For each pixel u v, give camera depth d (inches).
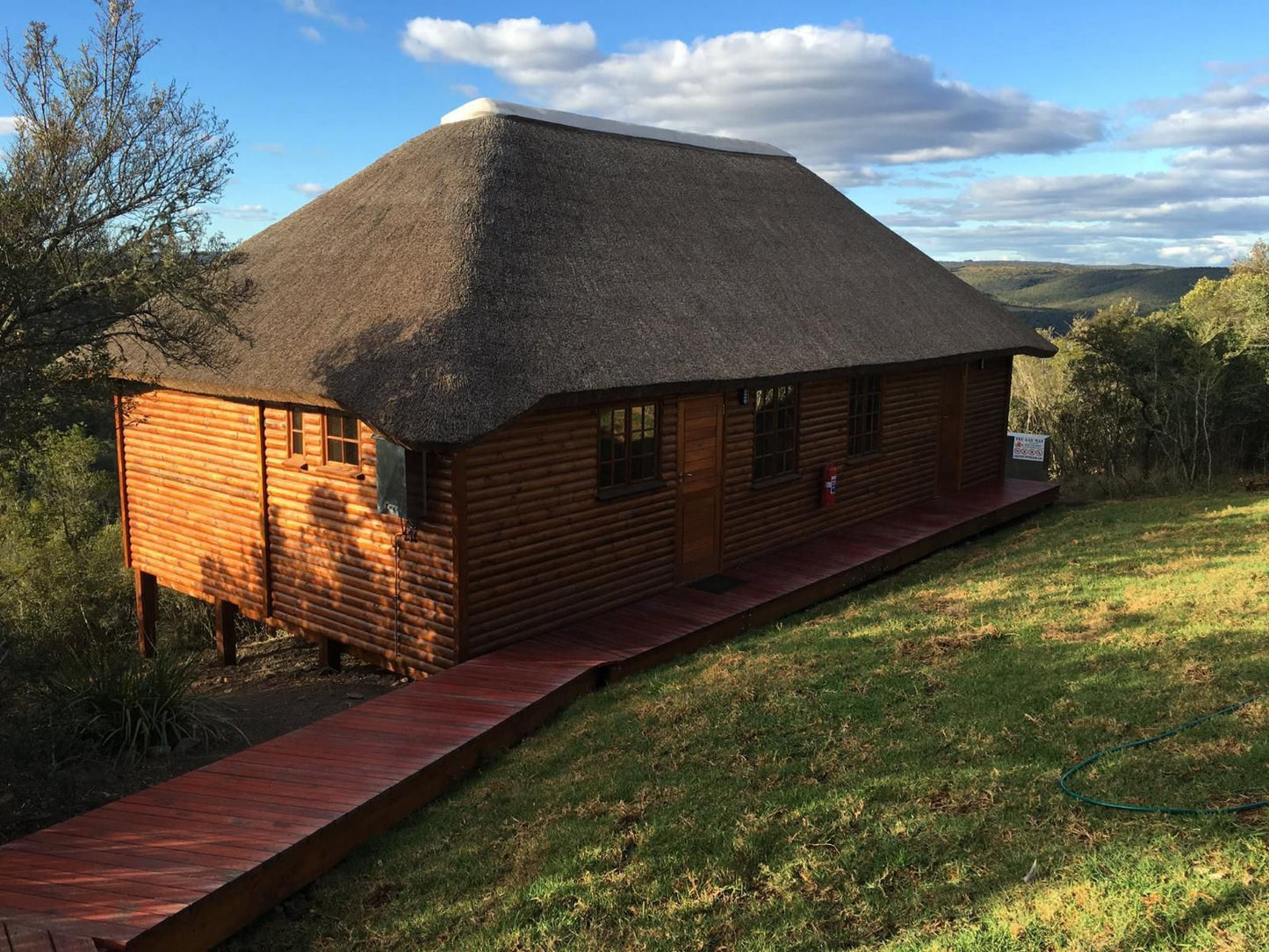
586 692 303.6
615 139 504.1
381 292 350.9
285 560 387.2
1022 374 842.8
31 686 304.7
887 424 531.8
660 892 177.3
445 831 218.5
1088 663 253.8
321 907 194.5
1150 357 690.8
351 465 354.0
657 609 372.2
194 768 280.8
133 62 339.6
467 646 317.7
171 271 319.9
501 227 370.0
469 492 311.4
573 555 352.8
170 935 171.6
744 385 381.7
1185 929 141.2
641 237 427.5
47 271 325.4
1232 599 297.6
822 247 543.2
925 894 163.2
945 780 199.3
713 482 416.2
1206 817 168.4
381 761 237.1
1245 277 801.6
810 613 390.3
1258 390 659.4
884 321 500.1
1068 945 142.6
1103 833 170.1
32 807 245.0
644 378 337.4
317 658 449.7
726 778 217.3
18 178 324.5
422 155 437.1
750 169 585.0
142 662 313.9
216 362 365.1
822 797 199.8
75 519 588.1
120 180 340.5
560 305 347.6
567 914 175.0
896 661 275.7
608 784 223.6
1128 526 481.1
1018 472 658.8
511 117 448.1
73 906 174.7
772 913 165.8
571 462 347.6
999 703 235.3
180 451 435.2
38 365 337.4
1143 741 202.4
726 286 433.7
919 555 485.7
